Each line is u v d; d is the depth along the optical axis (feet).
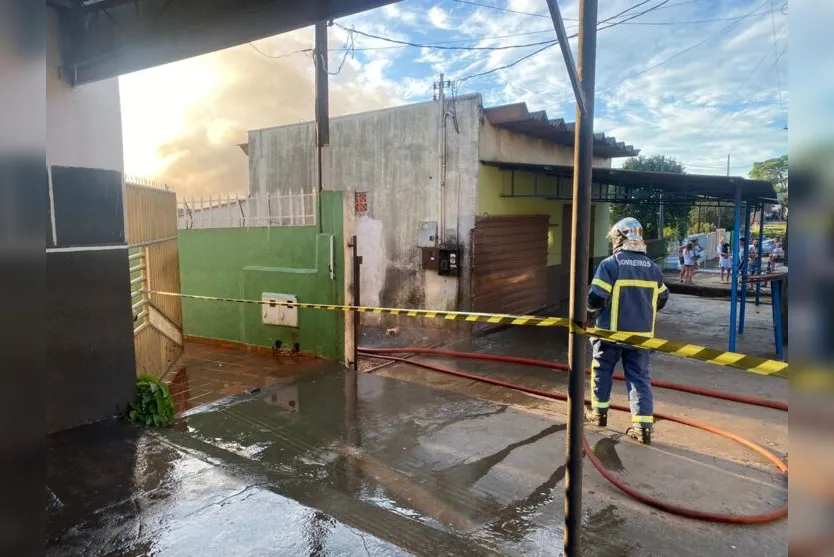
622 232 14.85
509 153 33.60
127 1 12.07
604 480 11.87
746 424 15.42
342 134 36.42
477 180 30.50
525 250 36.14
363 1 11.12
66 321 12.25
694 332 29.48
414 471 12.15
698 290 47.16
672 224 96.63
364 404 16.81
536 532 9.73
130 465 10.81
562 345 27.27
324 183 37.58
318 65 26.81
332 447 13.46
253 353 23.68
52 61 12.00
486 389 19.34
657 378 20.40
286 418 15.49
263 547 8.08
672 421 15.60
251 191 43.11
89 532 8.39
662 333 29.25
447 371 21.45
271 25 12.17
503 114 30.53
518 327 32.58
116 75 12.67
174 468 10.73
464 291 31.22
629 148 40.42
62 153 12.15
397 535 9.00
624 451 13.52
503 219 33.17
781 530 9.87
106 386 13.06
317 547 8.13
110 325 13.08
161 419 13.53
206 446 12.01
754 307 38.73
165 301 20.74
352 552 8.01
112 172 13.16
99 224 12.84
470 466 12.44
